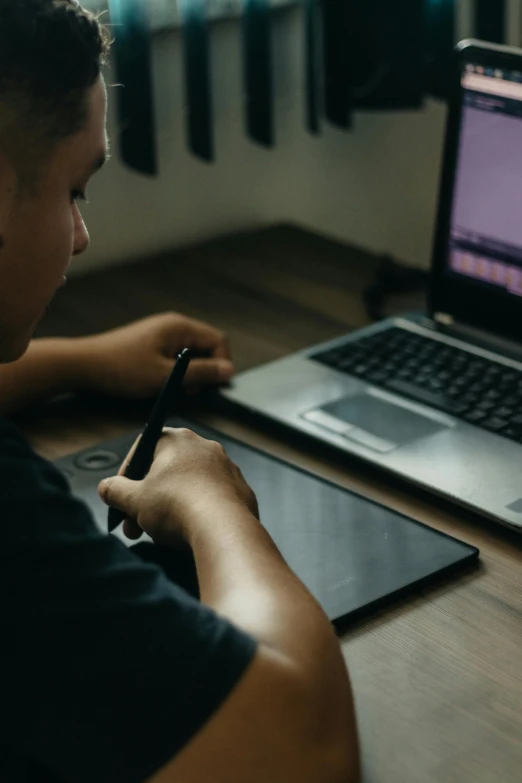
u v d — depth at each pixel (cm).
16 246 64
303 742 62
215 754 59
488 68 113
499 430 104
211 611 63
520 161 113
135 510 85
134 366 115
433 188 181
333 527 92
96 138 66
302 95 181
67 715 58
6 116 60
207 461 86
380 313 139
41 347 115
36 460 64
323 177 187
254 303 144
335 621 80
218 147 175
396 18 168
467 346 120
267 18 162
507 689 75
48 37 60
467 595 85
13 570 57
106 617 59
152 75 161
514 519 91
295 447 107
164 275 155
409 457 100
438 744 70
